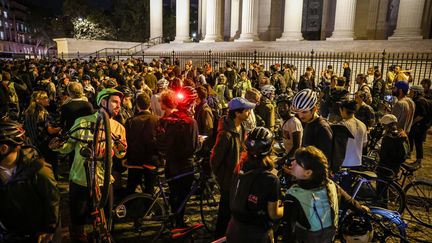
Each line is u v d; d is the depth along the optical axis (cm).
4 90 875
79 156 360
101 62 1780
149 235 453
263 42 2578
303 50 2180
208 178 479
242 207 256
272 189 249
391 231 362
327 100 973
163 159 462
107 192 267
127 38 4941
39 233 265
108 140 261
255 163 258
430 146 945
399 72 1173
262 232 255
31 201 256
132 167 464
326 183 260
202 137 489
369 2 2634
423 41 1862
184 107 423
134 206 427
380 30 2634
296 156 256
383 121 512
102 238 334
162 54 2758
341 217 362
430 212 521
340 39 2219
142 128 468
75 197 363
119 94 381
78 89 503
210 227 486
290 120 454
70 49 3136
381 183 470
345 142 389
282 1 3102
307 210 251
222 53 2320
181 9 3284
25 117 559
